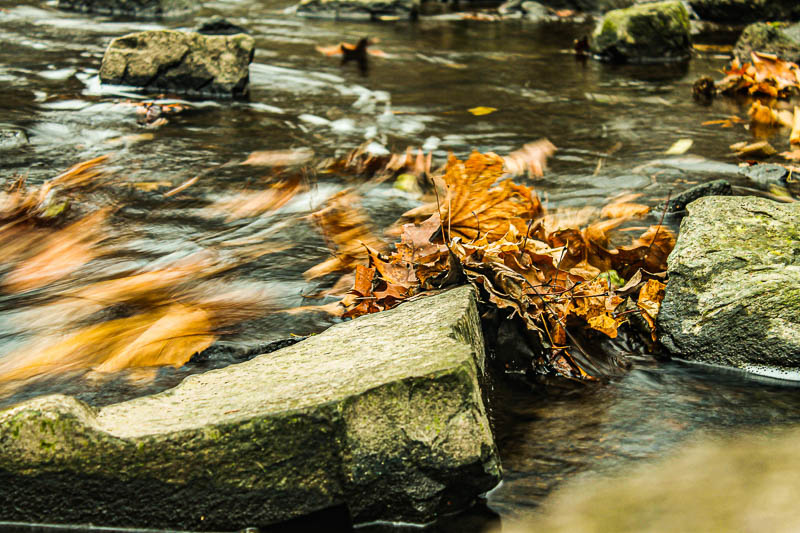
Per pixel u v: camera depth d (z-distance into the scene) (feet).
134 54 21.15
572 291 9.23
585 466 6.53
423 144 16.90
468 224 10.41
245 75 21.13
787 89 21.85
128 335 8.96
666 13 27.91
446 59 27.22
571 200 13.29
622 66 26.63
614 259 10.18
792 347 7.97
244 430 5.97
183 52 21.01
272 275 10.50
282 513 6.08
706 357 8.38
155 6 35.09
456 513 6.13
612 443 6.85
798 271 8.48
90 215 12.75
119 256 11.29
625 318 9.09
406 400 6.12
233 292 10.04
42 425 6.00
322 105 20.34
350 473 6.04
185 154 15.94
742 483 6.15
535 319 8.63
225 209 13.11
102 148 16.15
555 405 7.58
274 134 17.60
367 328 7.79
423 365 6.34
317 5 37.60
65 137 16.80
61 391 7.86
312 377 6.68
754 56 22.79
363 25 34.86
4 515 6.12
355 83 23.03
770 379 8.00
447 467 6.01
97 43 27.32
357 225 12.26
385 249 11.17
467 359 6.36
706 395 7.69
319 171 15.07
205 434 5.96
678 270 8.87
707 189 12.67
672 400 7.61
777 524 5.64
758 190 13.70
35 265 11.09
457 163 10.50
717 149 16.53
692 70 25.95
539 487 6.27
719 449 6.67
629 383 8.02
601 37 27.96
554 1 41.16
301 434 5.98
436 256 9.35
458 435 6.05
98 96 20.30
